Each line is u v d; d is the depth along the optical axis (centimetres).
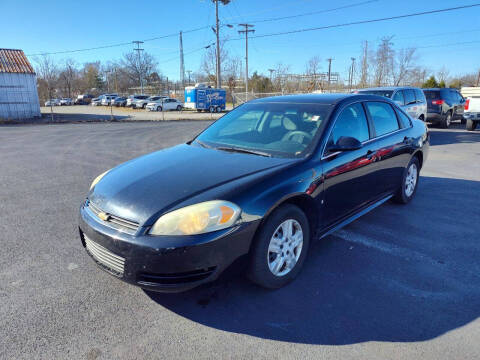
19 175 682
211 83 5769
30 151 970
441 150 973
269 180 272
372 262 337
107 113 3350
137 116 2909
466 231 410
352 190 360
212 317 255
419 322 250
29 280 303
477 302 274
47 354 219
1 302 271
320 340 232
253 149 337
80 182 629
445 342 230
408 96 1063
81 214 285
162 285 238
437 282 302
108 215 259
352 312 261
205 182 270
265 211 258
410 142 468
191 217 235
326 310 264
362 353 220
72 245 371
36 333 237
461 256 350
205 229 235
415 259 343
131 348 225
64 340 231
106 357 217
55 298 277
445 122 1491
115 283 299
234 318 254
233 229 243
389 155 419
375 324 248
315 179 302
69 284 297
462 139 1183
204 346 227
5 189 583
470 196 547
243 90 5856
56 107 5050
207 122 2266
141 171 306
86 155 905
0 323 247
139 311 262
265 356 218
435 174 699
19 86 2389
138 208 249
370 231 410
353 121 371
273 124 364
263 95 4278
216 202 244
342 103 365
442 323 249
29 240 383
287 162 301
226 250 243
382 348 224
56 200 523
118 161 826
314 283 300
